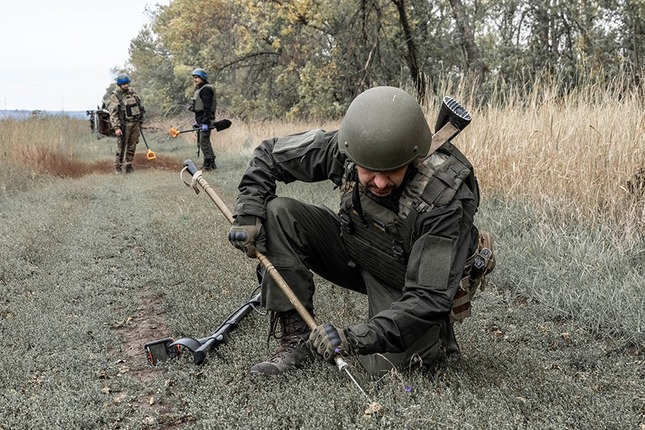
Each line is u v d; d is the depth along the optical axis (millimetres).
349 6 18297
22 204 8633
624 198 5473
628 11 12828
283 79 22531
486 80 14891
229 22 26812
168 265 5398
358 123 2555
